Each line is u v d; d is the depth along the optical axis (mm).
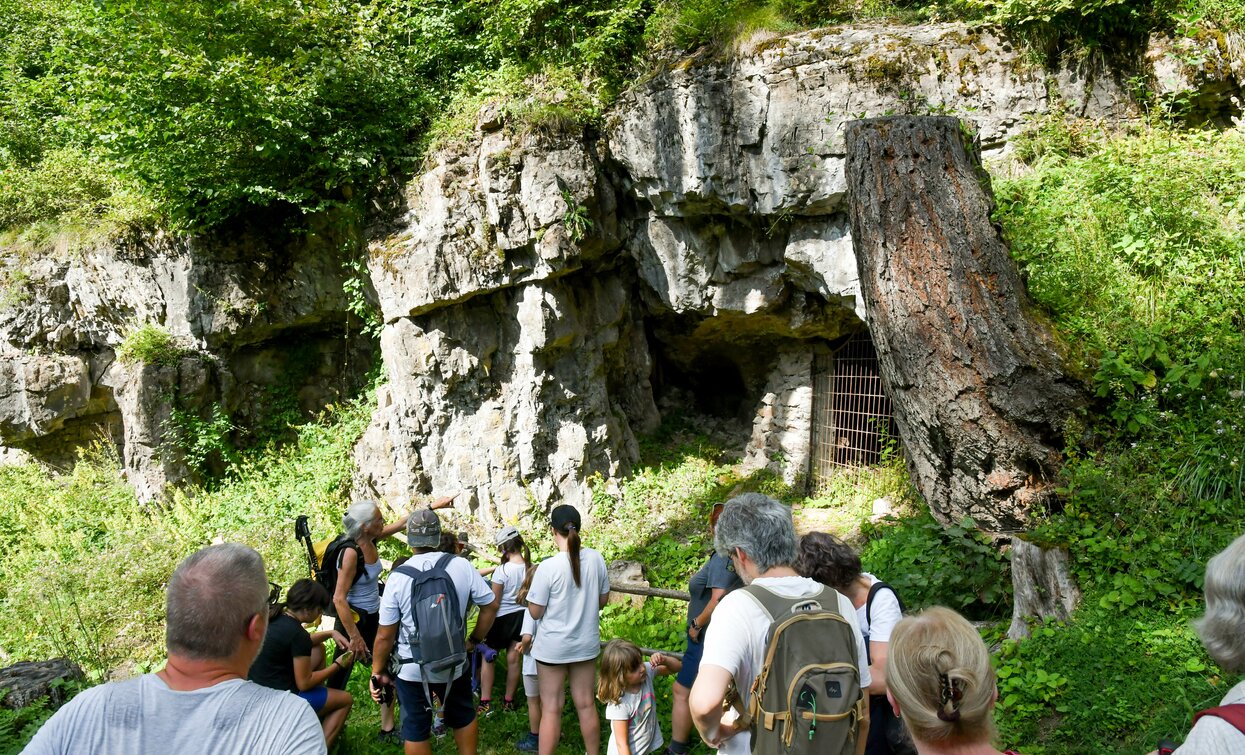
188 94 10172
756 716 2613
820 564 3303
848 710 2469
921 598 6543
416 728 4758
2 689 5645
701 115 9344
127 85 10023
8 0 15188
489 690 6223
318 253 12336
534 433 10648
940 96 8570
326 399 13352
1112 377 5852
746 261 10086
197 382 12445
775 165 8969
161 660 8656
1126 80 8242
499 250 10125
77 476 13078
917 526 7738
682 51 10039
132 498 12570
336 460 12047
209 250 12094
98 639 8984
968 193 6090
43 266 12883
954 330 5957
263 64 10242
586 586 5082
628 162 10156
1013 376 5852
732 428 12391
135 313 12914
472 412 10883
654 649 6504
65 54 10578
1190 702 4293
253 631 2178
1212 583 2152
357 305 11820
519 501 10664
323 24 11031
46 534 11711
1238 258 6504
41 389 12789
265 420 13102
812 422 11039
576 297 10977
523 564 6375
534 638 5113
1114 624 5004
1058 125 8266
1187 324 6129
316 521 11172
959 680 2025
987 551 6223
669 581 8781
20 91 14883
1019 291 6164
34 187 13328
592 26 10898
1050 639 5164
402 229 10695
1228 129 7949
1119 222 7152
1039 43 8445
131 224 12328
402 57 11820
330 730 5359
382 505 11188
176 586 2117
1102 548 5332
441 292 10164
